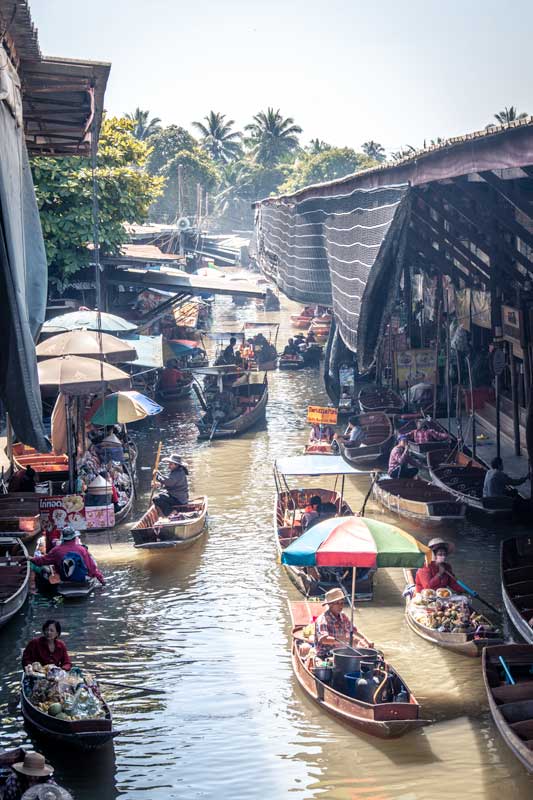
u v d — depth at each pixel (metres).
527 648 13.28
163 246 65.38
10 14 9.91
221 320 70.38
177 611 17.12
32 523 21.20
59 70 12.25
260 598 17.72
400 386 35.84
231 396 34.38
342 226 27.47
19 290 9.44
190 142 122.06
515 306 24.36
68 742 11.92
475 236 25.89
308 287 36.44
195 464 28.78
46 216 35.28
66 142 15.91
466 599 15.98
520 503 21.55
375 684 12.98
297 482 26.44
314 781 11.48
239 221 142.00
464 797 11.05
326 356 40.75
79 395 23.59
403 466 24.62
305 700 13.58
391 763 11.86
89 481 22.73
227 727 12.87
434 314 37.88
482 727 12.69
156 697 13.80
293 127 146.12
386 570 19.31
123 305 44.91
